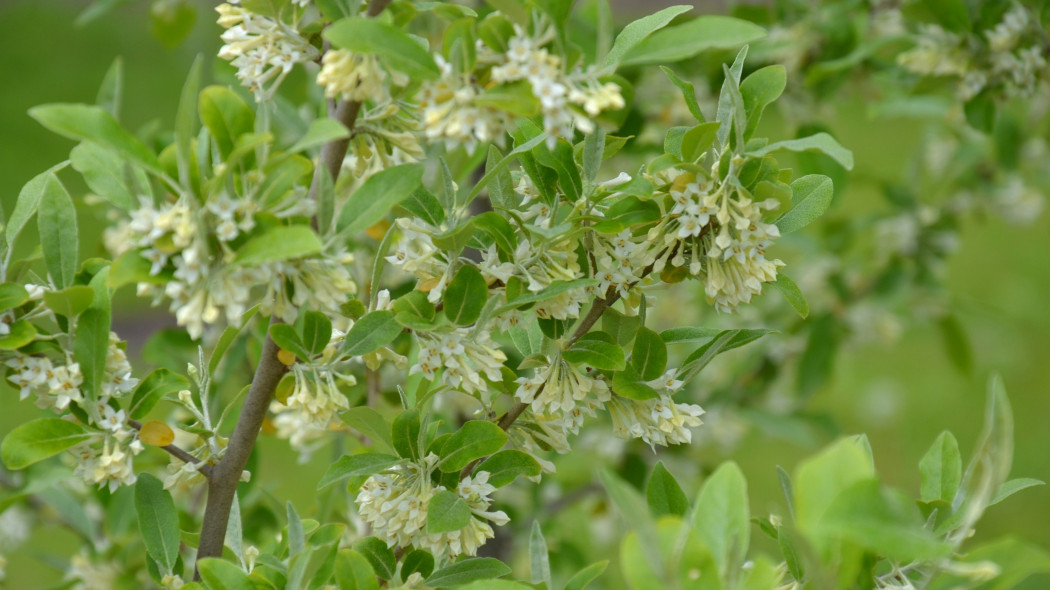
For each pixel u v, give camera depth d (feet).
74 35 26.94
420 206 5.04
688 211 4.95
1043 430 13.28
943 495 5.04
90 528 6.16
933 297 9.03
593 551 8.32
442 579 5.09
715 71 6.97
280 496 10.69
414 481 5.08
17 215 5.05
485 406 5.20
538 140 4.94
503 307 4.94
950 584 4.83
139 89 23.27
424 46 4.93
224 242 4.77
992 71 6.28
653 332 5.04
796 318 8.63
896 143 19.12
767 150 4.91
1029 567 4.77
